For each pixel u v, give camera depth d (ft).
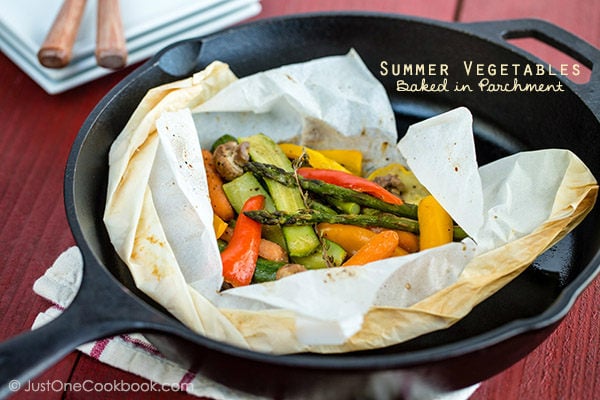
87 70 2.10
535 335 1.27
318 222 1.65
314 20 1.90
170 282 1.44
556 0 2.40
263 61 1.93
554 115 1.76
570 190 1.55
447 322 1.40
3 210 1.86
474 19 2.34
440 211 1.63
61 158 1.99
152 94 1.73
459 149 1.62
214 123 1.86
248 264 1.58
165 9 2.13
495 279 1.44
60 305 1.61
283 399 1.37
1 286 1.70
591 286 1.68
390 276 1.44
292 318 1.36
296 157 1.83
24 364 1.17
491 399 1.50
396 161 1.89
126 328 1.24
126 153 1.62
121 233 1.54
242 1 2.20
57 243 1.79
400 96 1.96
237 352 1.23
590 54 1.77
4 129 2.05
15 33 2.06
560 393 1.50
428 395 1.38
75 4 2.04
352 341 1.37
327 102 1.87
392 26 1.89
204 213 1.59
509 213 1.58
